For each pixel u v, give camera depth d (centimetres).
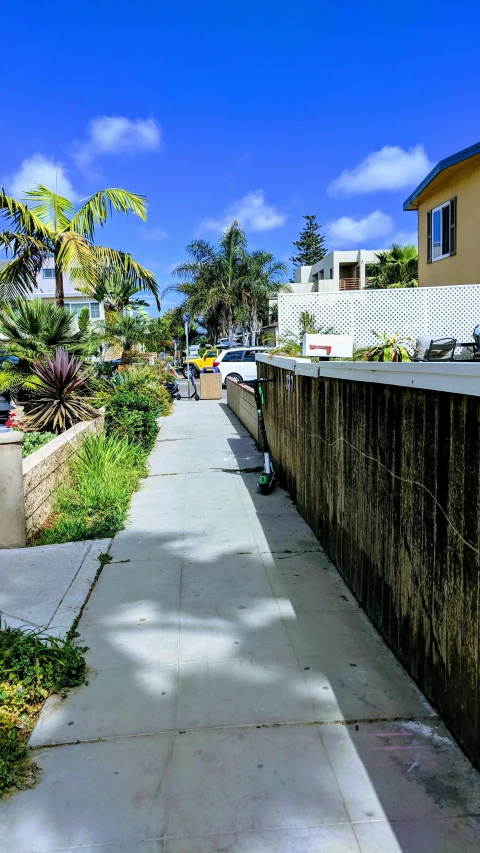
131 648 353
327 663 334
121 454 812
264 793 238
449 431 258
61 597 421
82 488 681
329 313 1196
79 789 243
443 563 270
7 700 293
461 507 248
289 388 682
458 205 1466
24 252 1297
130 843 217
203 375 2009
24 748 265
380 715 285
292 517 614
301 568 474
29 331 1141
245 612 398
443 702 277
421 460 292
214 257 3484
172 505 671
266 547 524
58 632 370
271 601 415
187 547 527
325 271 4750
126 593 430
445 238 1553
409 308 1195
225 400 1983
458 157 1361
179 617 392
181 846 215
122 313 3180
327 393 489
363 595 399
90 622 386
